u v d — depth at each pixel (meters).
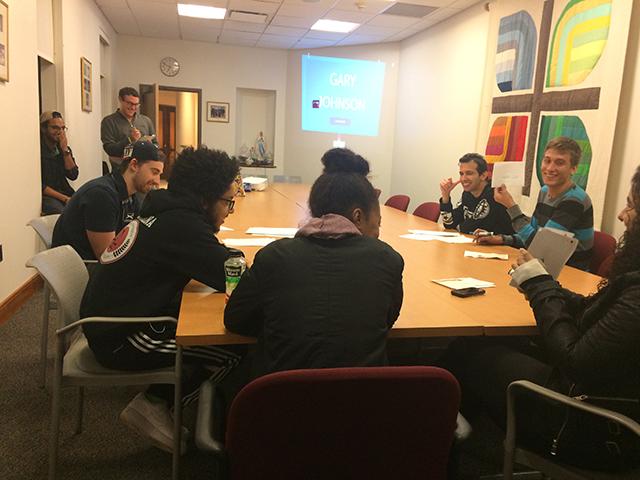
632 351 1.09
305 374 0.93
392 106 8.23
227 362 1.69
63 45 4.81
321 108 8.68
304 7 6.12
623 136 3.62
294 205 4.03
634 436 1.16
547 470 1.25
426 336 1.42
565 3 4.05
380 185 8.46
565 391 1.26
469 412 1.72
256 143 9.21
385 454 1.02
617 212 3.68
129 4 6.35
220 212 1.71
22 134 3.57
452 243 2.78
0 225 3.19
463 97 6.06
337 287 1.16
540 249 1.71
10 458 1.89
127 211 2.52
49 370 2.59
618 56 3.50
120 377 1.61
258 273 1.22
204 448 1.05
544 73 4.33
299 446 1.00
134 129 5.34
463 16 6.01
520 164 2.80
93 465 1.88
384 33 7.34
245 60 8.77
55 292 1.66
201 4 6.20
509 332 1.45
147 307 1.60
